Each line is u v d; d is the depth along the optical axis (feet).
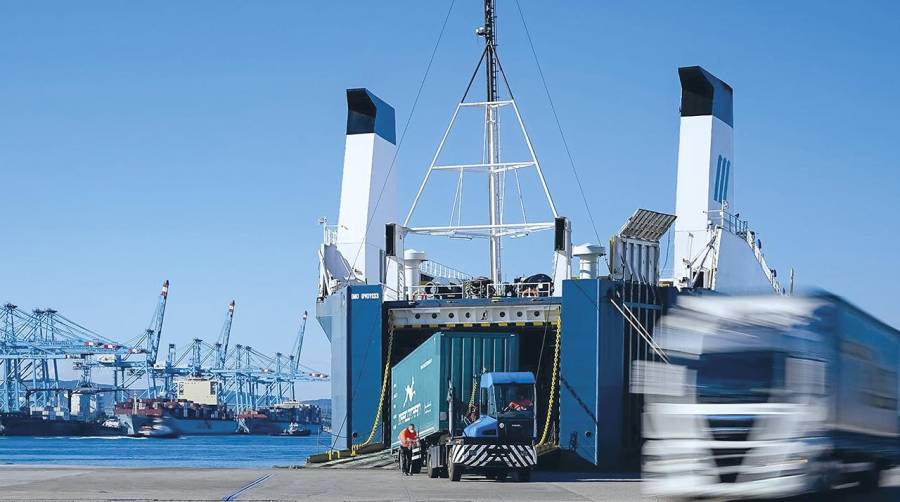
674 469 85.05
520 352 182.80
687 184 193.47
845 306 85.40
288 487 110.01
